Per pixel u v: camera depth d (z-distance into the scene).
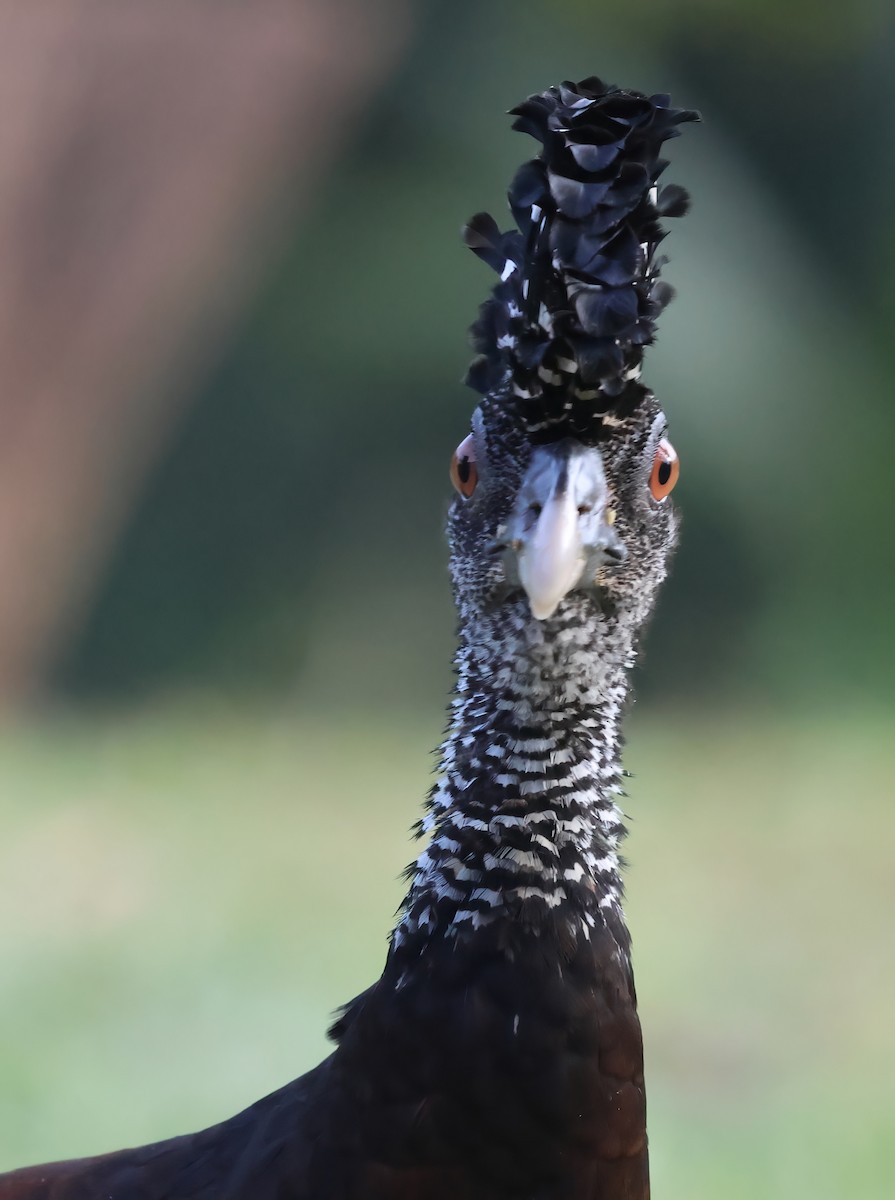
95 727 21.08
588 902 4.96
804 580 25.95
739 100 27.95
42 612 22.30
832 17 26.53
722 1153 9.42
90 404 20.16
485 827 4.96
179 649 26.36
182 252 19.28
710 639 26.19
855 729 21.06
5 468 20.09
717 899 13.95
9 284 18.45
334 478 27.30
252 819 16.03
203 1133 5.40
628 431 5.02
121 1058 10.30
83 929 12.76
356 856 14.80
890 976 12.06
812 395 26.11
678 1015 11.38
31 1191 5.39
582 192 4.69
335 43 19.09
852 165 28.23
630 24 26.39
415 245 26.48
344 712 23.81
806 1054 10.74
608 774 5.12
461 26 25.98
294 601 26.97
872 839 15.66
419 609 27.14
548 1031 4.82
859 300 28.06
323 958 12.02
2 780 17.31
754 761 18.97
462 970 4.86
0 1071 9.98
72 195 18.25
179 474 26.41
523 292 4.86
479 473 5.16
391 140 26.41
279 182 20.75
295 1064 10.27
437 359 26.69
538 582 4.79
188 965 11.87
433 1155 4.81
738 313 25.41
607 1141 4.89
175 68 18.00
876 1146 9.42
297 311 26.52
